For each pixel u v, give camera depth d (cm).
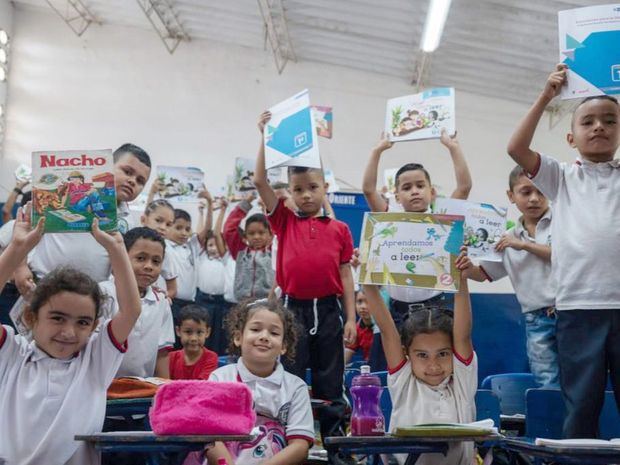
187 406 177
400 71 805
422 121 334
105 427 242
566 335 235
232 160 825
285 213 305
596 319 229
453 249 231
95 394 209
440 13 587
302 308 288
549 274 300
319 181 305
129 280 210
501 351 496
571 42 240
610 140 243
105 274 285
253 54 850
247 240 456
